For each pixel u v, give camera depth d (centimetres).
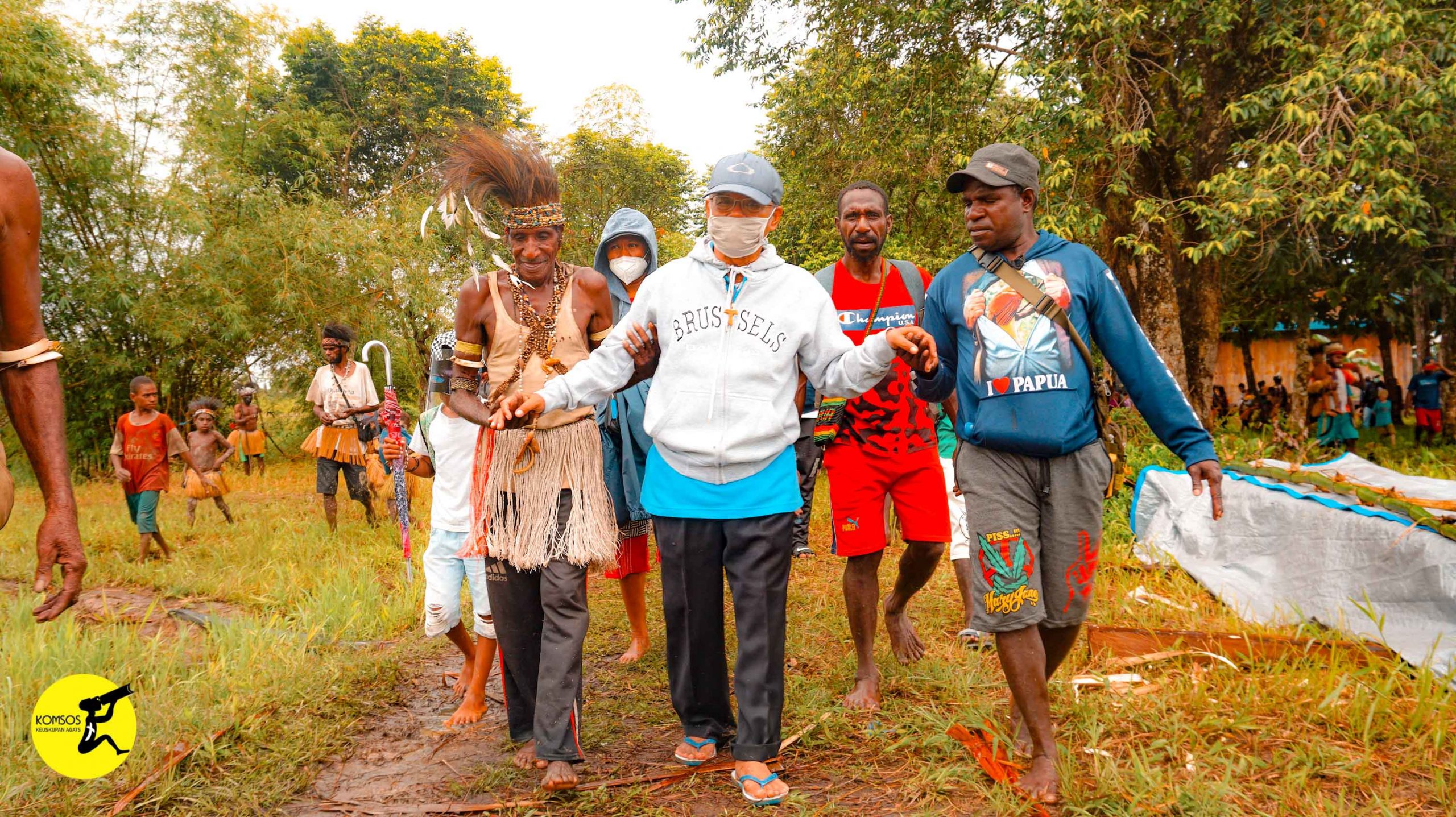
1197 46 1024
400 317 1905
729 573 314
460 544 389
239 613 547
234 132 1884
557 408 315
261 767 331
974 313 308
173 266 1714
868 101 1262
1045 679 298
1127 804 280
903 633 432
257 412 1597
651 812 295
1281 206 855
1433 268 1309
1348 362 1306
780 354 313
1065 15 879
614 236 487
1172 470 690
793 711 371
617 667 450
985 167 305
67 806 296
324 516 996
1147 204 919
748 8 1274
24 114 1505
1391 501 474
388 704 410
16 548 829
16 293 204
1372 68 799
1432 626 422
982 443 301
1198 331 1223
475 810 303
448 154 335
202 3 1748
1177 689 365
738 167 308
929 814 284
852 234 397
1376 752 312
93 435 1720
